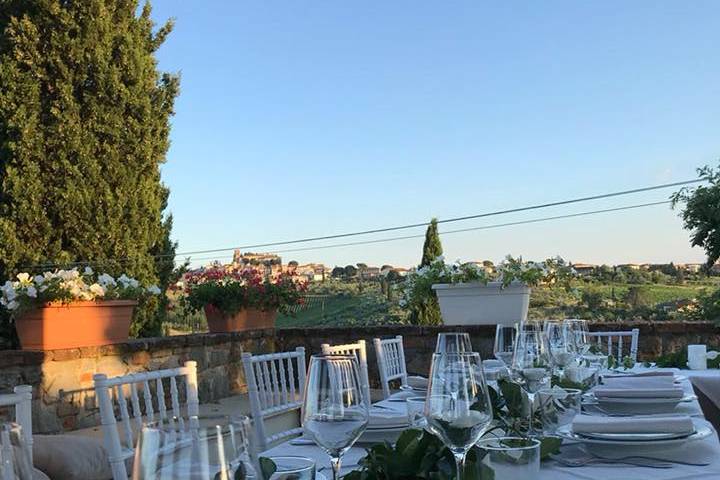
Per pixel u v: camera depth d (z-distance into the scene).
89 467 2.75
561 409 1.75
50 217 5.76
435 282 5.47
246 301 5.80
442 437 1.14
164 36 6.48
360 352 2.91
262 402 2.48
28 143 5.59
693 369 3.68
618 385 2.37
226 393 5.51
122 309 4.59
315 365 1.29
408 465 1.19
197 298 5.78
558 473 1.38
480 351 5.25
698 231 6.48
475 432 1.13
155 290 4.95
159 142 6.36
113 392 4.38
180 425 0.68
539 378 1.82
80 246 5.84
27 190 5.60
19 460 0.69
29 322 4.12
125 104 6.04
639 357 5.21
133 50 6.06
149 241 6.34
